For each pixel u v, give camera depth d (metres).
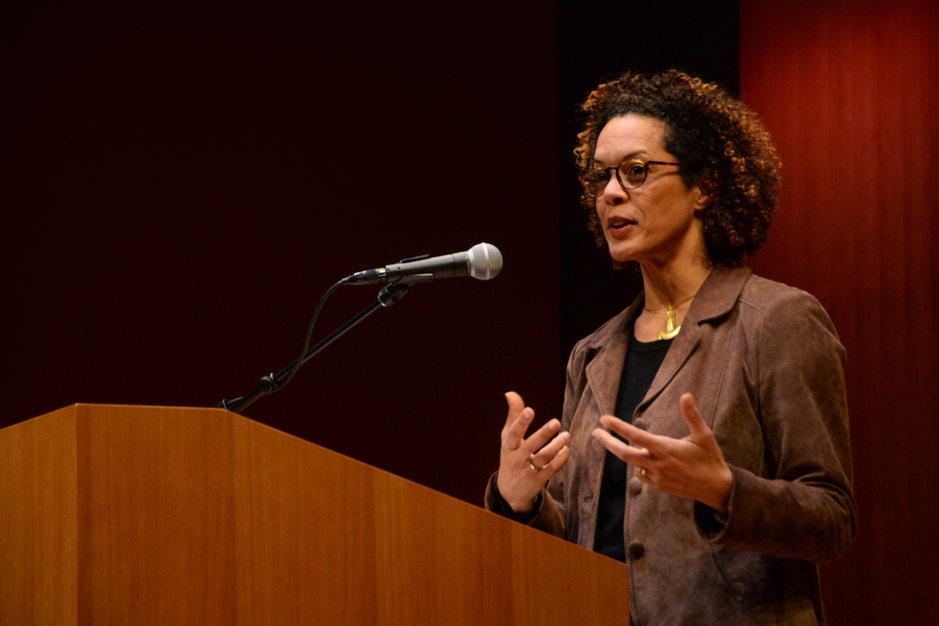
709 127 5.73
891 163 10.38
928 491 10.00
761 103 11.34
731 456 5.09
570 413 6.10
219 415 3.82
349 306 12.63
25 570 3.77
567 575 4.20
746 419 5.14
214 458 3.80
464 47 13.39
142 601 3.67
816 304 5.29
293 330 12.40
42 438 3.76
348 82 12.84
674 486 4.45
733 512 4.46
